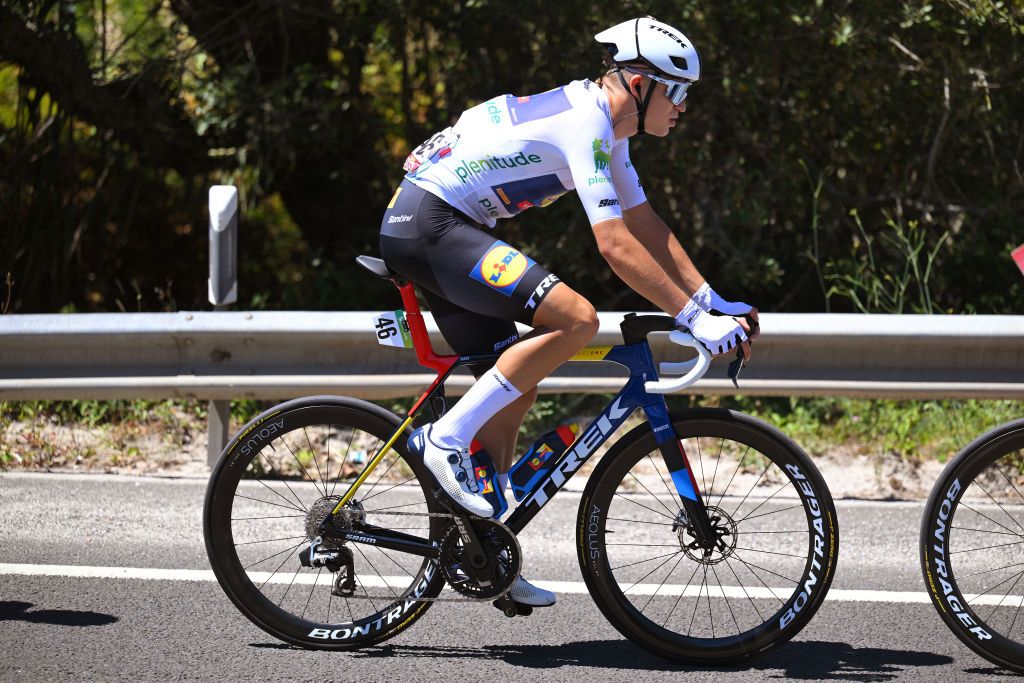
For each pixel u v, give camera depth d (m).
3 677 5.05
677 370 5.41
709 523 5.39
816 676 5.23
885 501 7.68
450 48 12.07
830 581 5.26
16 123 11.96
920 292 10.91
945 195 12.15
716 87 11.47
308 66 11.78
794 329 7.63
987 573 6.52
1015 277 11.70
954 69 11.05
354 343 7.86
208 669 5.20
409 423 5.39
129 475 8.00
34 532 6.91
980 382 7.69
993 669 5.31
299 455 8.36
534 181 5.18
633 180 5.46
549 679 5.16
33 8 10.88
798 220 12.16
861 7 10.77
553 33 11.24
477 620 5.88
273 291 13.82
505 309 5.09
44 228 12.38
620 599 5.38
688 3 10.70
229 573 5.45
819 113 11.72
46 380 7.82
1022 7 10.62
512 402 5.32
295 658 5.36
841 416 9.46
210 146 12.72
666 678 5.18
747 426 5.27
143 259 13.92
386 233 5.32
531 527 7.18
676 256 5.43
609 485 5.37
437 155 5.24
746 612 5.97
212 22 12.23
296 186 13.23
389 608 5.48
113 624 5.70
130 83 11.95
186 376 7.88
